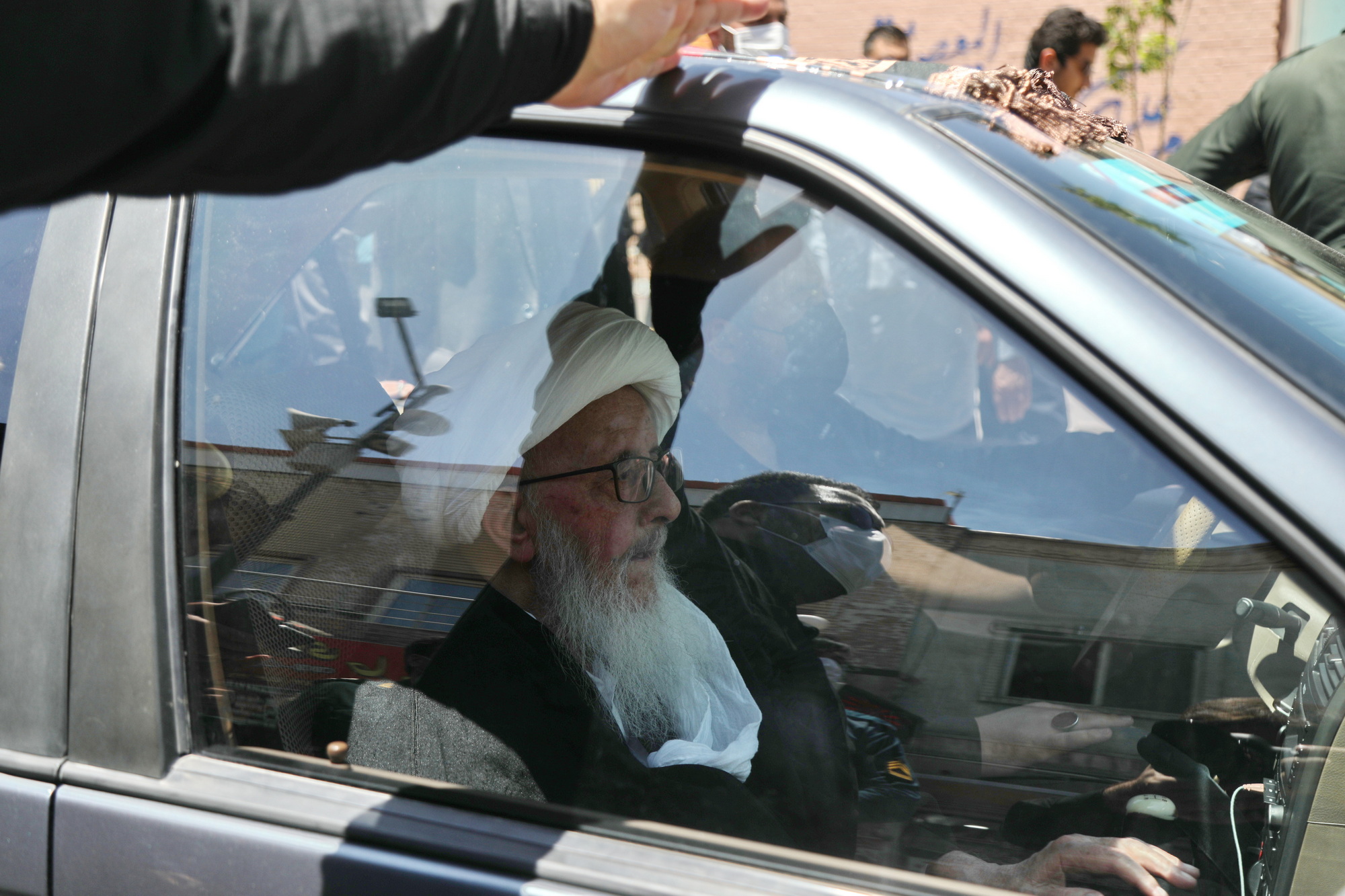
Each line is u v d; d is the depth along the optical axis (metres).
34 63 0.60
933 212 0.95
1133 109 6.74
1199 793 0.99
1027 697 1.00
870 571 1.04
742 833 1.03
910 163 0.97
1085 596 0.96
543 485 1.12
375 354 1.16
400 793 1.01
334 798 0.99
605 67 0.88
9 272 1.11
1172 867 0.99
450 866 0.94
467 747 1.06
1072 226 0.94
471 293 1.15
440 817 0.98
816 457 1.04
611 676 1.12
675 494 1.11
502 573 1.13
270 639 1.08
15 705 1.03
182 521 1.04
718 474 1.10
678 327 1.09
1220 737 0.97
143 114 0.65
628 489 1.11
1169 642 0.95
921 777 1.03
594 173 1.08
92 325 1.06
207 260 1.10
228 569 1.07
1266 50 6.57
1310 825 0.97
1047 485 0.94
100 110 0.63
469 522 1.12
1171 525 0.89
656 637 1.11
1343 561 0.81
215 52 0.66
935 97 1.09
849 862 0.97
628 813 1.04
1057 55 3.71
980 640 1.01
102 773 1.01
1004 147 1.03
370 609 1.12
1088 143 1.19
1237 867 1.00
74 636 1.02
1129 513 0.91
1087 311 0.89
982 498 0.97
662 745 1.11
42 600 1.03
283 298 1.14
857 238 0.98
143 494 1.02
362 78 0.71
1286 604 0.87
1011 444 0.95
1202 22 6.62
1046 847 1.01
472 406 1.13
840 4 7.49
